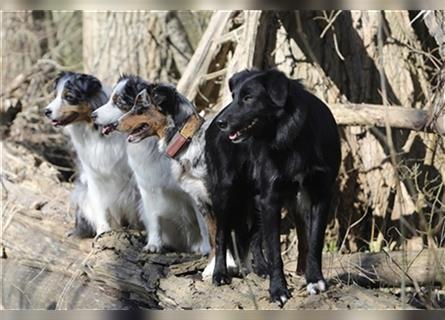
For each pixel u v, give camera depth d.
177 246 11.33
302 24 13.16
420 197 10.34
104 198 11.92
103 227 11.99
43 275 12.02
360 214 12.73
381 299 8.58
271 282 8.59
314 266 8.50
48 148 16.67
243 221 9.62
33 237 12.72
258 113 8.22
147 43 16.97
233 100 8.41
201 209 9.91
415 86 13.05
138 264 10.54
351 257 10.07
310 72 13.00
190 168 9.84
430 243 8.32
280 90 8.11
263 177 8.51
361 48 13.12
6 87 17.80
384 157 12.52
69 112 11.41
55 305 11.02
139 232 11.73
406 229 11.98
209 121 10.01
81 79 11.50
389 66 13.06
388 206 12.60
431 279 8.70
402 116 11.35
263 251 9.59
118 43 16.98
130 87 10.41
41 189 14.16
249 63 12.71
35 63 18.81
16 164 14.93
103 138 11.52
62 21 21.50
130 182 11.77
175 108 9.89
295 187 8.50
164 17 17.12
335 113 11.79
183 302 9.39
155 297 9.94
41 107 17.20
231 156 9.19
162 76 17.03
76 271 11.41
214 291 9.22
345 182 12.68
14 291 11.73
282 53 13.06
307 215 8.85
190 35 19.72
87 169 11.81
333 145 8.62
